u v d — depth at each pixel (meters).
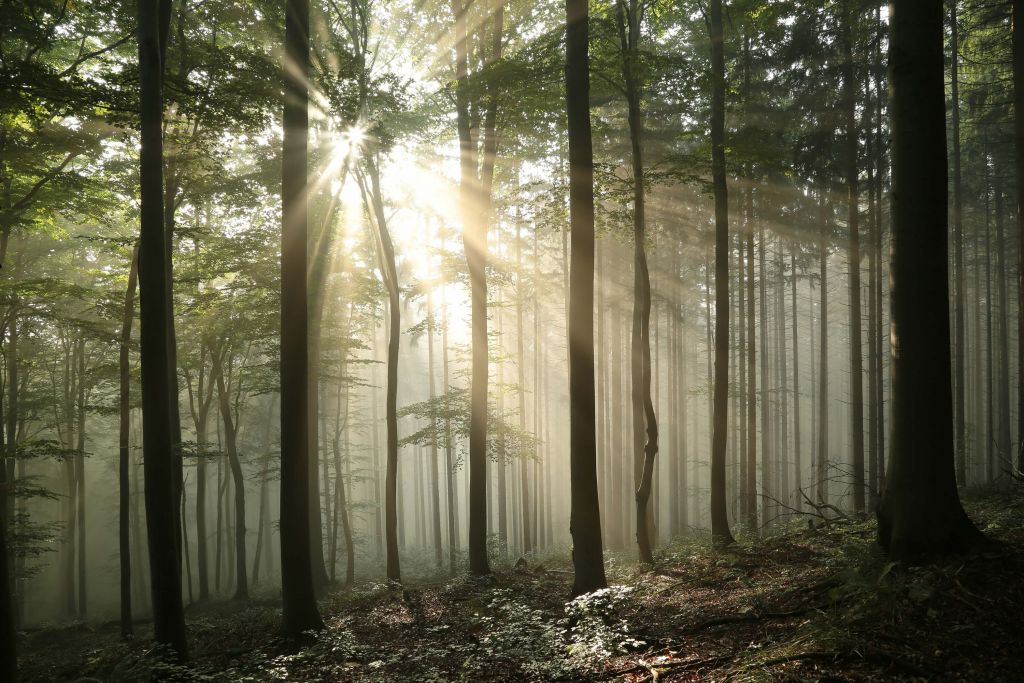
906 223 7.52
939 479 7.26
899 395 7.53
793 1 17.02
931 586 6.35
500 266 20.19
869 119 19.30
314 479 20.86
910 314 7.46
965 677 4.92
